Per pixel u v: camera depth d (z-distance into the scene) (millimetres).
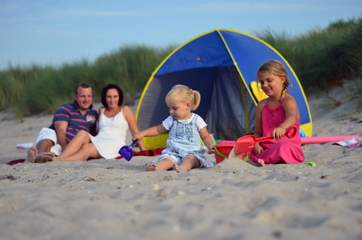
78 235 2268
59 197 3086
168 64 7277
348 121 8125
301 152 4562
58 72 14586
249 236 2135
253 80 6730
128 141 8945
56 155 5906
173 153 4562
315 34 12000
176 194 3072
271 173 3730
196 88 7941
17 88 14836
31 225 2482
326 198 2826
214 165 4582
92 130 6203
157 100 7398
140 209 2730
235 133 7812
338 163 4359
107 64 13836
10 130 12406
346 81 9828
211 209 2629
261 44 7230
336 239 2100
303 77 10375
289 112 4617
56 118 6109
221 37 7094
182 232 2256
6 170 4766
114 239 2188
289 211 2518
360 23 10109
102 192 3236
